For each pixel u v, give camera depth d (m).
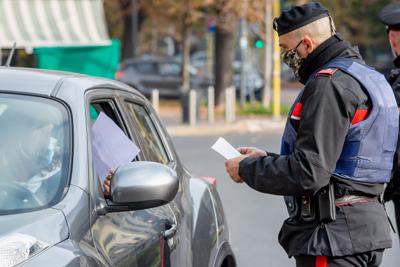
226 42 41.62
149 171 5.04
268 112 39.81
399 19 7.89
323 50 5.87
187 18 44.88
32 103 5.45
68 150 5.20
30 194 4.91
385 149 5.76
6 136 5.24
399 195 7.48
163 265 5.79
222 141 6.09
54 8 26.12
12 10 25.72
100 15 26.66
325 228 5.76
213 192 7.62
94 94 5.89
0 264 4.21
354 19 67.44
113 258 4.94
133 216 5.54
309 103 5.59
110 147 5.71
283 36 5.96
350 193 5.72
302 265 5.93
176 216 6.27
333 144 5.52
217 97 41.81
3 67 5.99
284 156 5.64
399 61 8.00
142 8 51.09
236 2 40.16
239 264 11.44
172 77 48.47
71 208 4.81
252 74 52.38
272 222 14.34
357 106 5.61
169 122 35.31
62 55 26.50
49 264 4.35
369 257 5.82
